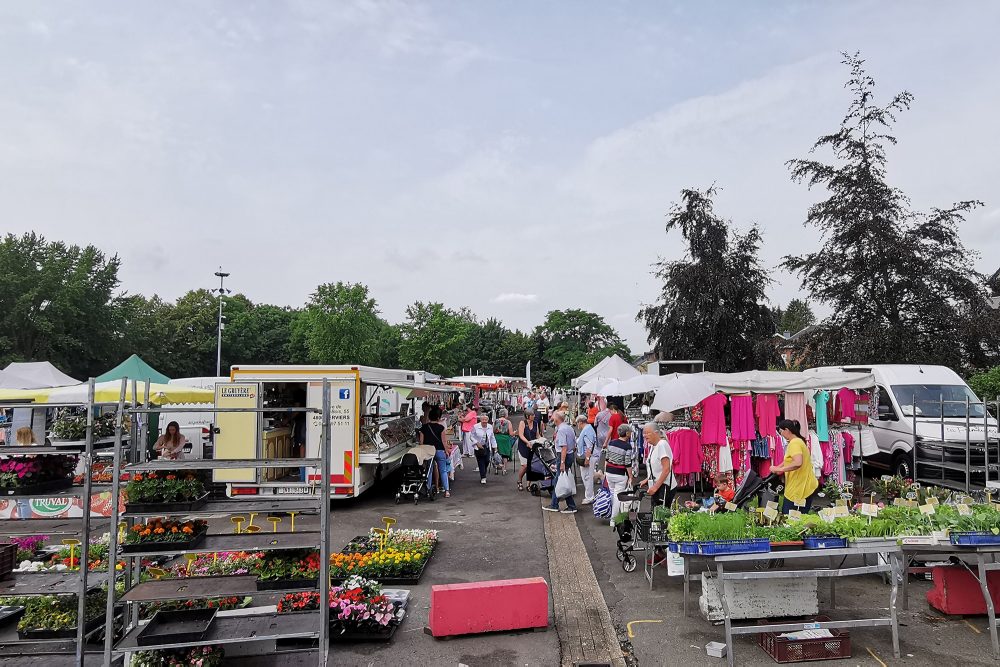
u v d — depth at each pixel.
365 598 5.96
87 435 4.93
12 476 5.05
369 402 15.21
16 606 6.03
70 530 5.16
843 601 6.63
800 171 22.42
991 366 19.92
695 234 28.22
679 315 27.72
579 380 23.45
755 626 5.31
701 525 5.63
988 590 5.66
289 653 5.42
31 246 44.34
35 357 40.59
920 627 5.93
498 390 38.16
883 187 21.06
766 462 11.24
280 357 75.50
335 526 10.41
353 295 54.47
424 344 59.81
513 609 5.93
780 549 5.61
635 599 6.80
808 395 11.80
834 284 21.67
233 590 5.06
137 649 4.71
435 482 13.47
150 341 52.09
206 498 5.38
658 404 11.20
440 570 7.90
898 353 19.95
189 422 15.73
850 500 10.30
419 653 5.48
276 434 11.62
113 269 45.47
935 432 12.67
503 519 10.95
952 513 5.96
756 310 28.09
